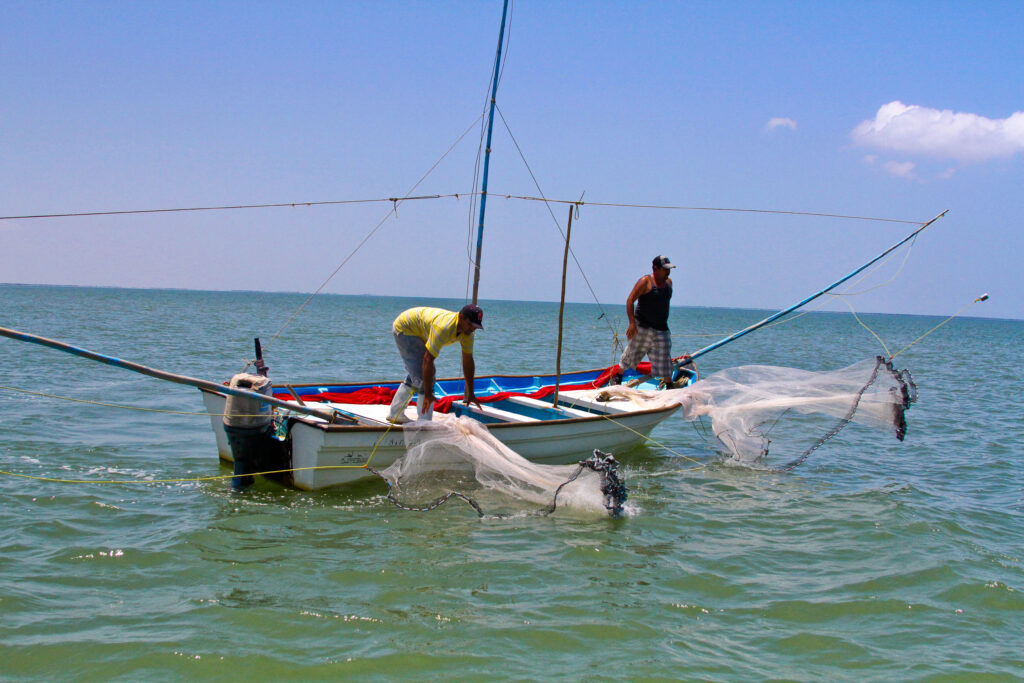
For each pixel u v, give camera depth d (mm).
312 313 76062
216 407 8648
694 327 71250
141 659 4359
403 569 5770
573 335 44312
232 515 6883
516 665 4434
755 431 10117
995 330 113688
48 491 7391
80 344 25719
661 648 4688
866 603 5445
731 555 6332
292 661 4391
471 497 7695
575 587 5559
